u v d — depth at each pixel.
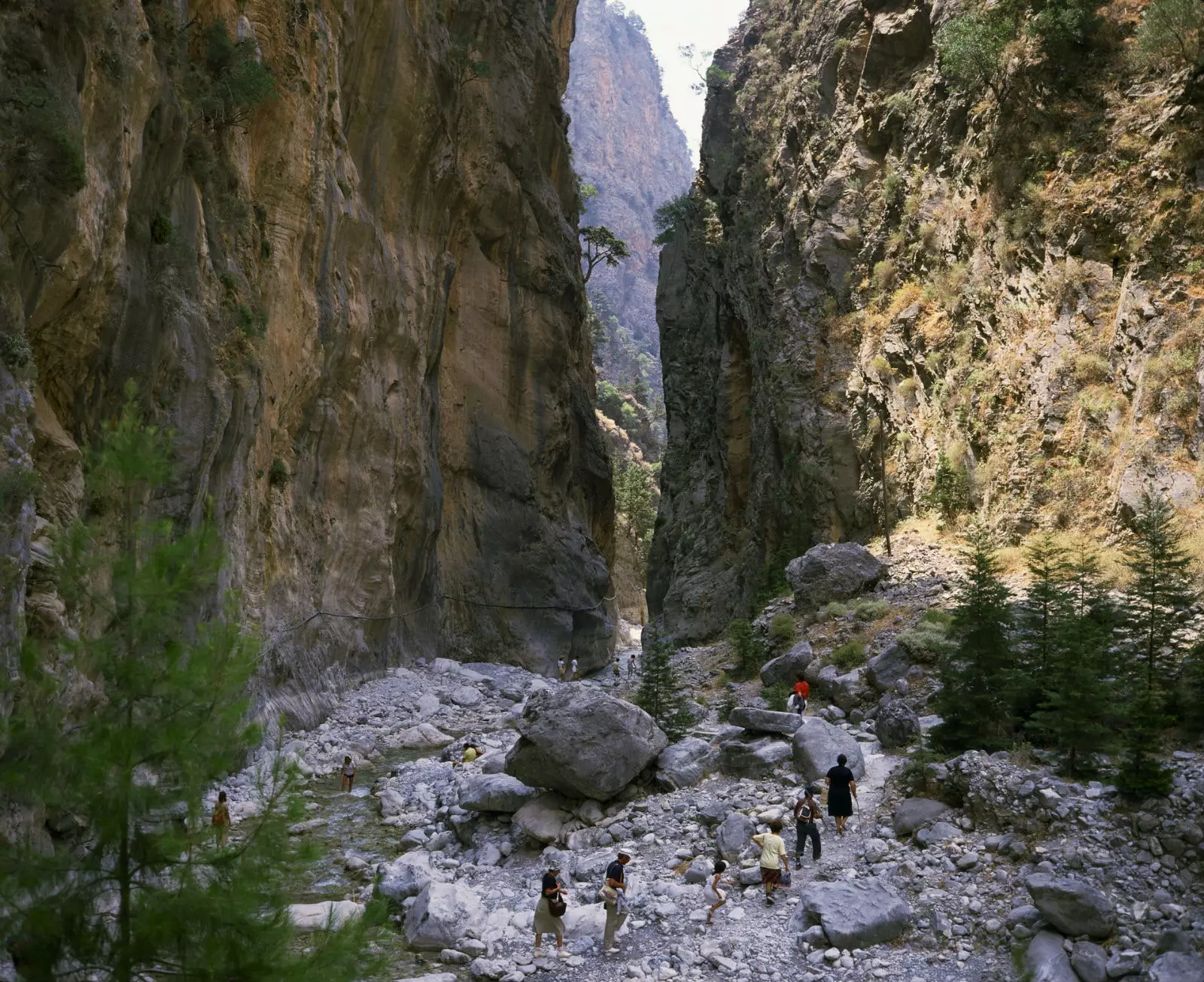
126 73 18.42
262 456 29.61
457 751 27.86
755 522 57.84
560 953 14.54
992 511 34.88
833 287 53.16
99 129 17.19
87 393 17.67
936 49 48.09
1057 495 31.47
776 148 65.44
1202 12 31.69
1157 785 14.41
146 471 8.95
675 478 74.94
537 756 19.97
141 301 19.02
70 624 14.16
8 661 11.77
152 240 20.66
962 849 15.45
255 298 27.25
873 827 17.27
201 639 8.60
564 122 66.38
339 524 35.78
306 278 32.31
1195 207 29.94
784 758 20.72
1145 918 12.89
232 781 23.05
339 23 35.88
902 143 51.16
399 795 23.31
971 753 16.94
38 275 14.87
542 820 19.73
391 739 30.48
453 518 49.72
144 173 20.08
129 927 7.66
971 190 42.75
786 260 58.69
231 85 25.98
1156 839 13.99
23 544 12.80
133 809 7.81
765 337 58.62
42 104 14.41
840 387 50.47
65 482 15.71
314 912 14.99
